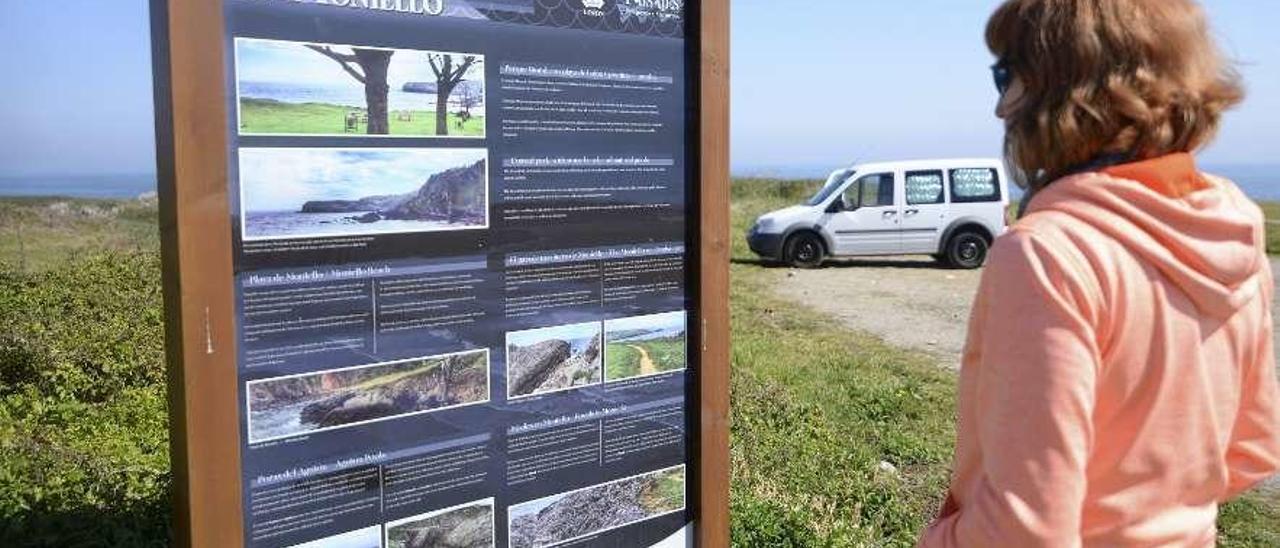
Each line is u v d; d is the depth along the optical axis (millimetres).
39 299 7746
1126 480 1403
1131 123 1395
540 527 2768
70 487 4062
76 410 5426
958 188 16859
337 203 2350
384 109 2400
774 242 16922
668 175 2893
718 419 3037
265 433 2312
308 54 2289
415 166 2453
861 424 6719
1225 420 1448
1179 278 1373
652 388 2926
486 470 2654
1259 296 1514
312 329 2348
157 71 2178
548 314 2711
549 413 2742
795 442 5812
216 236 2186
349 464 2436
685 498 3029
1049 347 1315
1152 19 1395
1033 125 1454
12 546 3512
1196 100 1402
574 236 2732
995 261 1408
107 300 7785
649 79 2830
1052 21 1432
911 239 16859
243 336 2262
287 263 2299
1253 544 4859
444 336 2543
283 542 2365
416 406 2520
